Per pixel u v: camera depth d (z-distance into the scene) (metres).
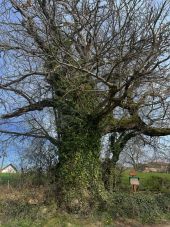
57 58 16.38
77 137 19.12
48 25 16.05
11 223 15.86
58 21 17.28
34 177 20.12
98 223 17.19
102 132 20.33
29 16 17.05
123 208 18.73
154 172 29.47
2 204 17.48
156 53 15.79
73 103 19.30
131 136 22.98
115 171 22.64
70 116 19.39
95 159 19.42
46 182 19.12
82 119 19.27
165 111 21.56
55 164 20.34
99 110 18.81
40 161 20.56
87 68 17.34
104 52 16.50
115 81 17.45
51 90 19.84
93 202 18.38
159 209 19.72
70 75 17.73
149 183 26.06
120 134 22.94
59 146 19.70
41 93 19.94
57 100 19.52
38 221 16.50
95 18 16.33
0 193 18.75
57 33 16.44
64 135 19.48
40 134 20.75
